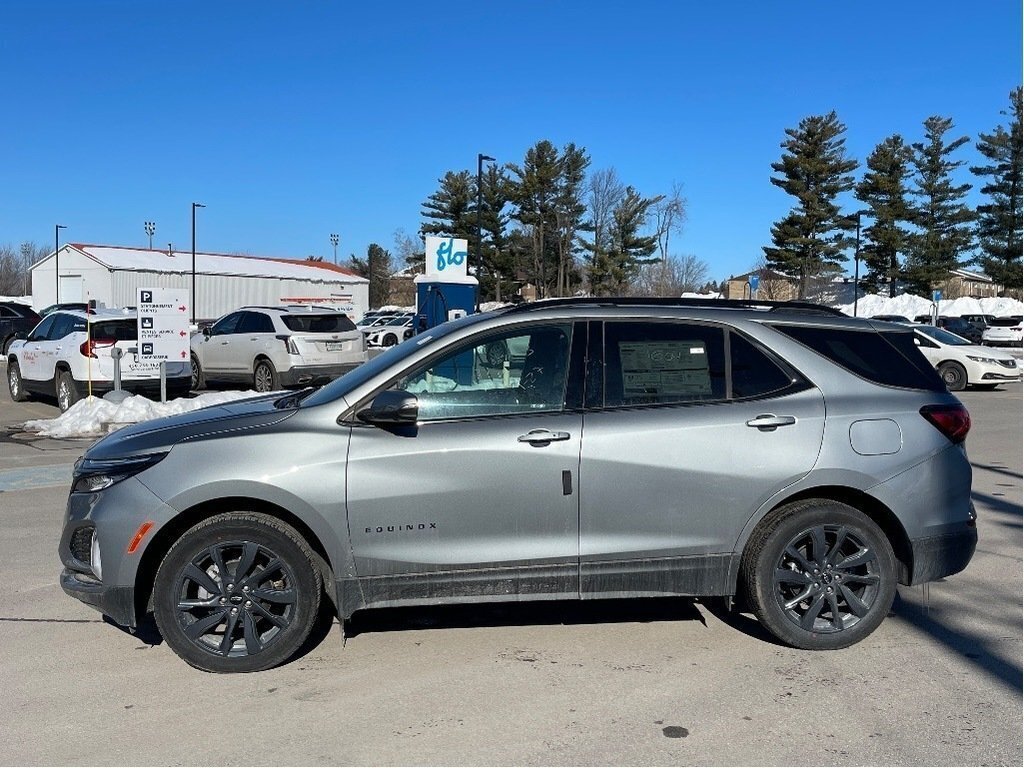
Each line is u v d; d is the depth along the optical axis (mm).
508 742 3881
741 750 3807
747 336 4965
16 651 4945
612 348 4883
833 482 4793
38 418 15383
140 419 13523
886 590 4895
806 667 4684
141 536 4496
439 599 4680
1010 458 11188
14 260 92625
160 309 14805
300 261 67500
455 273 18531
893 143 61219
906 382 5020
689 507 4727
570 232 60844
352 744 3873
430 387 4770
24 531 7586
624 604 5660
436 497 4602
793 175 58656
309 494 4531
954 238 61500
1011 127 60469
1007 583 6051
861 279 65312
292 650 4637
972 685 4457
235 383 18859
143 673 4645
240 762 3729
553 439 4656
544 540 4680
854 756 3758
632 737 3924
